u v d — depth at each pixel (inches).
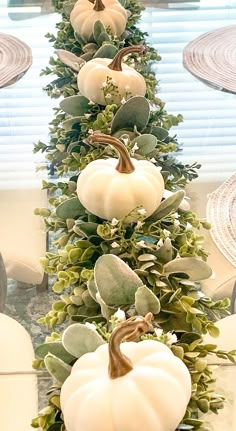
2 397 32.8
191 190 45.9
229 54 59.2
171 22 66.9
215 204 44.0
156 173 35.6
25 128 54.7
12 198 49.2
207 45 60.4
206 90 56.8
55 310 32.1
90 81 45.2
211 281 39.0
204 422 26.7
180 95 56.4
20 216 47.6
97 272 29.4
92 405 23.5
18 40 62.7
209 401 27.3
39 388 32.9
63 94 53.5
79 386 24.5
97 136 34.1
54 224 37.7
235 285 39.0
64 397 24.8
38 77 58.3
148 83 53.7
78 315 31.5
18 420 32.0
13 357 35.8
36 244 44.7
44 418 26.8
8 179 50.5
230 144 51.9
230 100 56.1
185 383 24.9
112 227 33.6
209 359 30.5
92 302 31.8
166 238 32.7
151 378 24.0
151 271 31.9
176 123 50.3
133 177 34.3
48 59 60.4
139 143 40.1
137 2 66.6
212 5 70.4
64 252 34.3
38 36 64.2
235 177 46.8
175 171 44.9
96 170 35.2
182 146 51.2
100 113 43.9
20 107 56.1
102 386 24.0
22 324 38.6
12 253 44.0
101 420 23.2
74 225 36.0
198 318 30.4
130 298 29.4
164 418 23.6
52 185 44.4
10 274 42.3
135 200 33.9
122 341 24.7
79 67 52.4
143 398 23.6
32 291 41.1
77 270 33.5
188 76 58.2
